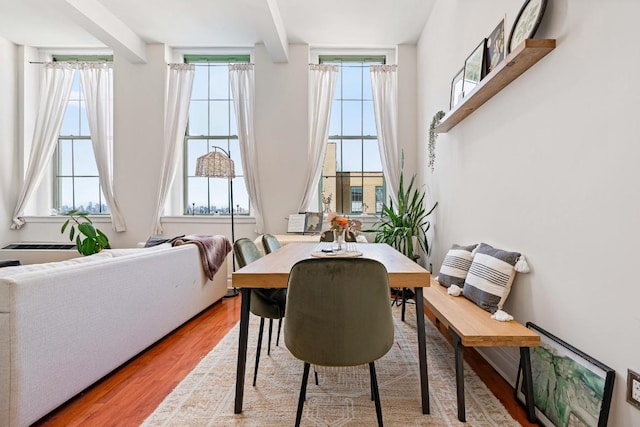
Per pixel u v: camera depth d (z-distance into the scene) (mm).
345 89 4938
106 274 1953
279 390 1860
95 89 4695
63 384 1646
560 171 1562
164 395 1811
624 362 1204
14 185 4719
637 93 1154
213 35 4406
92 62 4688
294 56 4621
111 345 1990
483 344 1544
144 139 4637
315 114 4609
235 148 4941
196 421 1578
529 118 1818
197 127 4953
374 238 4633
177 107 4621
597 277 1333
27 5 3848
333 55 4855
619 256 1229
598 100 1328
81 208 4977
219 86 4953
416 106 4629
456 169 2980
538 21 1625
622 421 1204
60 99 4770
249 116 4629
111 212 4625
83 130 5020
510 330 1614
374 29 4277
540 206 1720
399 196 4051
